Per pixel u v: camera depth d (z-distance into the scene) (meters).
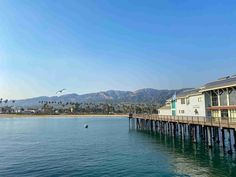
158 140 60.75
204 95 54.44
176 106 71.62
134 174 32.41
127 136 72.50
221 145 48.75
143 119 93.12
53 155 45.25
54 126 122.69
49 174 33.03
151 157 41.75
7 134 84.94
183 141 56.47
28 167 36.69
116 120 176.00
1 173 33.81
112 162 38.94
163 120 66.19
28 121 174.00
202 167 34.47
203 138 54.31
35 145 58.03
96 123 142.00
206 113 53.97
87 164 37.94
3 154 46.69
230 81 46.75
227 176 30.47
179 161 38.16
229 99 46.84
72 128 108.69
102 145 56.31
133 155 43.81
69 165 37.47
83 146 55.38
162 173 32.47
